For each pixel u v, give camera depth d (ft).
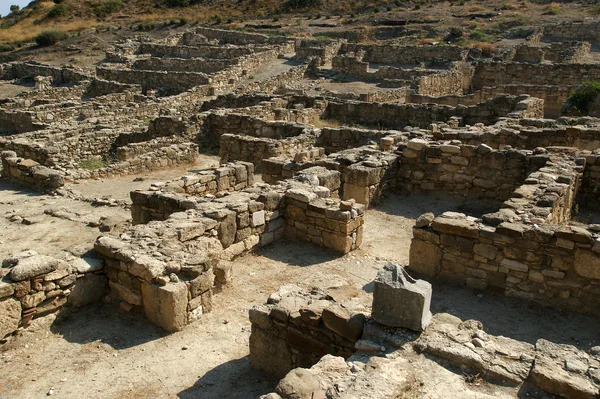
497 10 188.03
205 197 39.11
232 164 50.93
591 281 28.07
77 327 26.71
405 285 19.93
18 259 26.40
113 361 24.13
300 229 38.14
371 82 129.70
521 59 134.31
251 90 118.73
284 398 16.62
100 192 54.49
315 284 25.59
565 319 28.43
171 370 23.56
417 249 33.09
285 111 80.84
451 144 50.01
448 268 32.30
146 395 21.84
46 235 41.52
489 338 20.21
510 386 18.08
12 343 25.00
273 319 22.39
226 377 23.06
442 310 29.27
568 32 153.58
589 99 84.48
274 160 52.08
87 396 21.72
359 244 37.78
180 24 212.84
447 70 124.77
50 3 254.06
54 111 94.27
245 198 36.83
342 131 66.74
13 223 44.19
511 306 29.76
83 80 135.23
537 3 191.11
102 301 28.78
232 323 27.45
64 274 26.73
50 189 53.36
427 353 19.40
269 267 34.22
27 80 151.33
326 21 203.21
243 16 225.97
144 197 40.24
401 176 51.49
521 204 34.68
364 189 46.44
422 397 17.60
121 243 28.89
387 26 181.16
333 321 20.79
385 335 20.08
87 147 71.31
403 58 148.77
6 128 94.68
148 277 26.40
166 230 31.09
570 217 43.14
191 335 26.25
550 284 29.25
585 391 16.84
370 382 17.12
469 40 155.94
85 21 230.27
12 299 24.75
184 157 67.82
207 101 96.94
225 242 34.09
